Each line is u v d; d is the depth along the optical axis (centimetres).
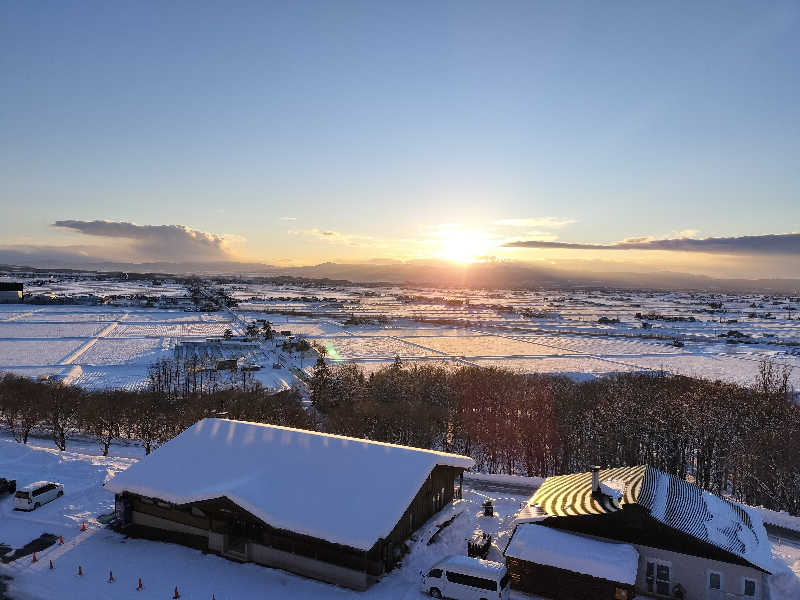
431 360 14950
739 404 8769
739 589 3164
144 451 6525
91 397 8156
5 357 13300
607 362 15475
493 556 3697
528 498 5119
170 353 14325
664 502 3644
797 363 15775
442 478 4369
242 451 4128
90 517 4153
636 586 3388
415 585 3350
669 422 7525
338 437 4316
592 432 7275
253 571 3469
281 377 12031
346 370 11069
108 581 3272
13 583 3216
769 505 6009
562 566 3231
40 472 5025
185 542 3797
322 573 3397
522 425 7694
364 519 3359
